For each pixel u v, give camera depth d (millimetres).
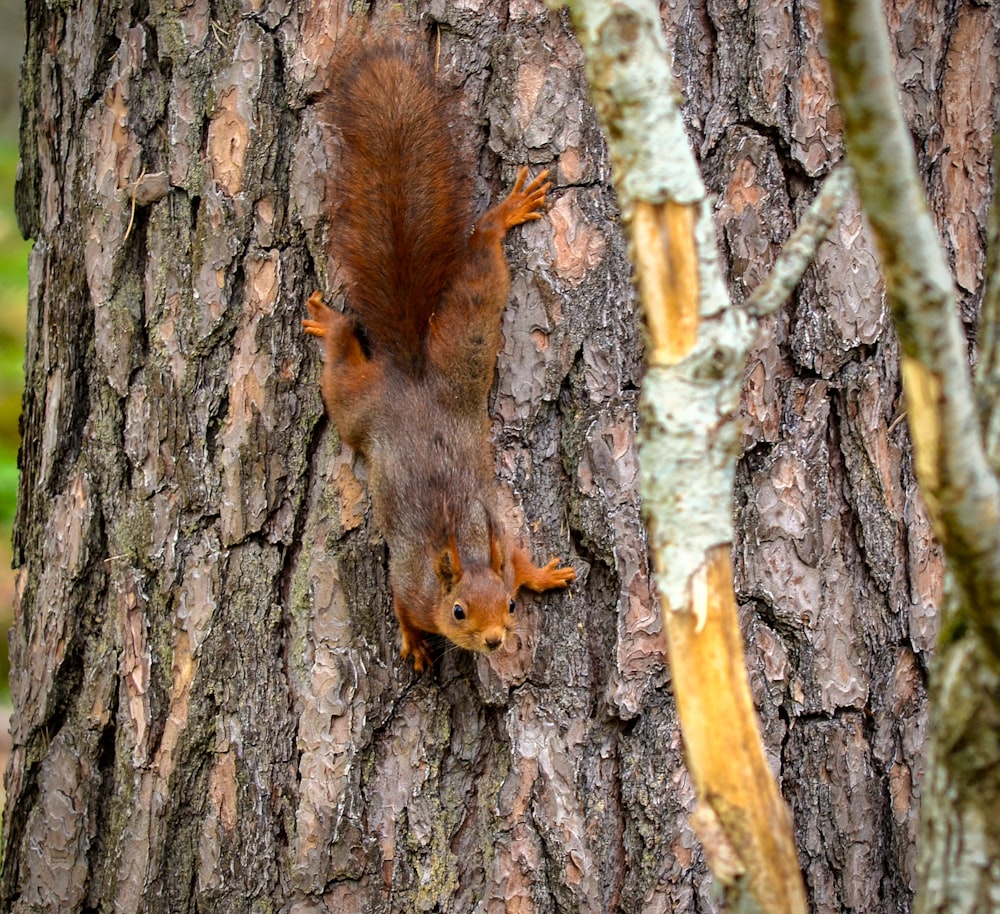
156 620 4691
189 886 4613
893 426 4504
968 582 2479
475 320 4520
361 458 4660
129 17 4801
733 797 2754
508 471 4500
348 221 4707
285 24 4617
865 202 2400
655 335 2785
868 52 2273
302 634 4559
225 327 4645
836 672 4434
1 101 15344
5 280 12094
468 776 4477
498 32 4547
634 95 2738
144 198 4742
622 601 4352
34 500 5141
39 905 4887
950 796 2680
